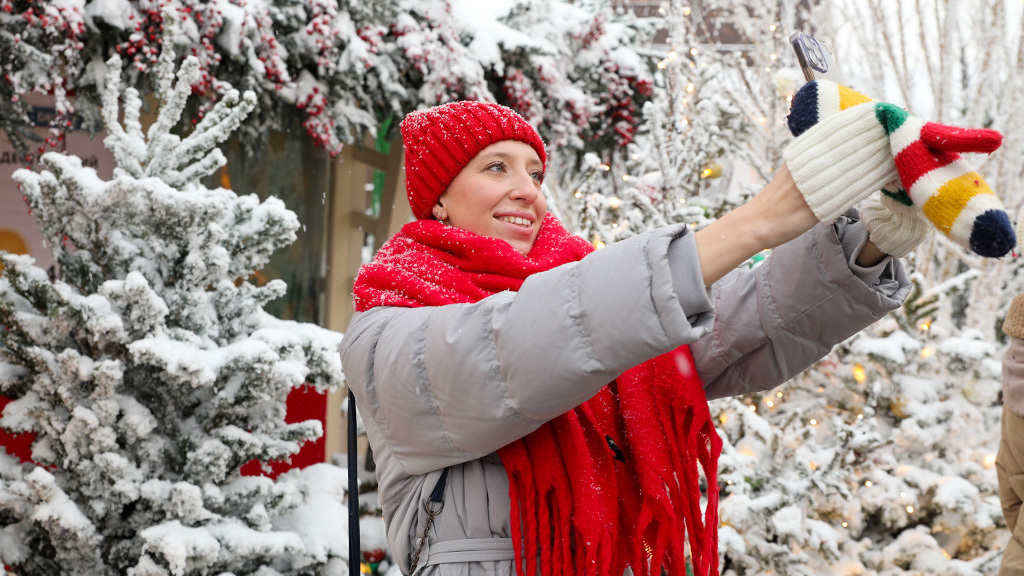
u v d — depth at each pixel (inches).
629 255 45.1
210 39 148.3
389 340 53.9
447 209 64.6
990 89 217.8
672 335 43.5
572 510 53.2
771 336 58.9
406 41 166.2
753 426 123.7
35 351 101.0
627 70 198.8
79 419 99.6
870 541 124.5
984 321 193.2
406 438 53.9
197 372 100.6
